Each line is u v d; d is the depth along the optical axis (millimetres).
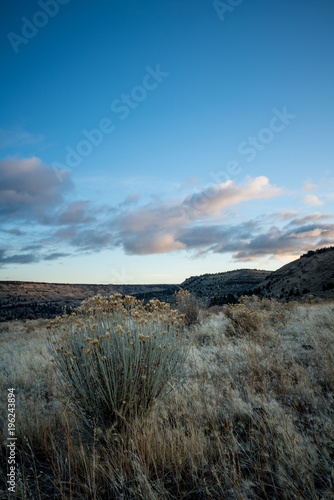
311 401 2805
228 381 3482
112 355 2688
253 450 2230
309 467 1901
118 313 3230
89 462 2203
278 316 7848
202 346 5934
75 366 2592
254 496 1740
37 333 11875
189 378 3723
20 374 4859
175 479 1870
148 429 2404
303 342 5273
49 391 3850
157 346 2844
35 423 2871
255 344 5273
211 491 1845
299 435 2205
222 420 2613
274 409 2674
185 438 2311
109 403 2576
